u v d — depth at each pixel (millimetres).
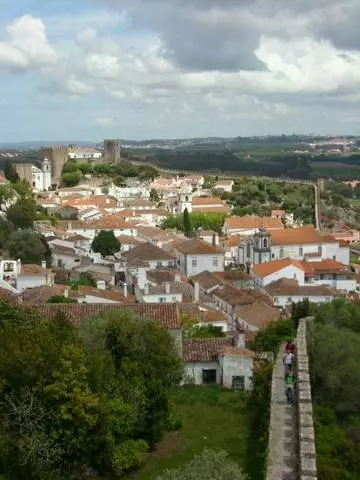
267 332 63594
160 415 45094
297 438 35094
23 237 117750
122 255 138000
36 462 38312
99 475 41031
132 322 51250
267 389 46562
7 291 80750
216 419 49750
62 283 107188
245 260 152250
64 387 39750
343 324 64438
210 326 79250
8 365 40688
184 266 133125
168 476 30984
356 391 46969
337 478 36250
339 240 155000
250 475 39250
